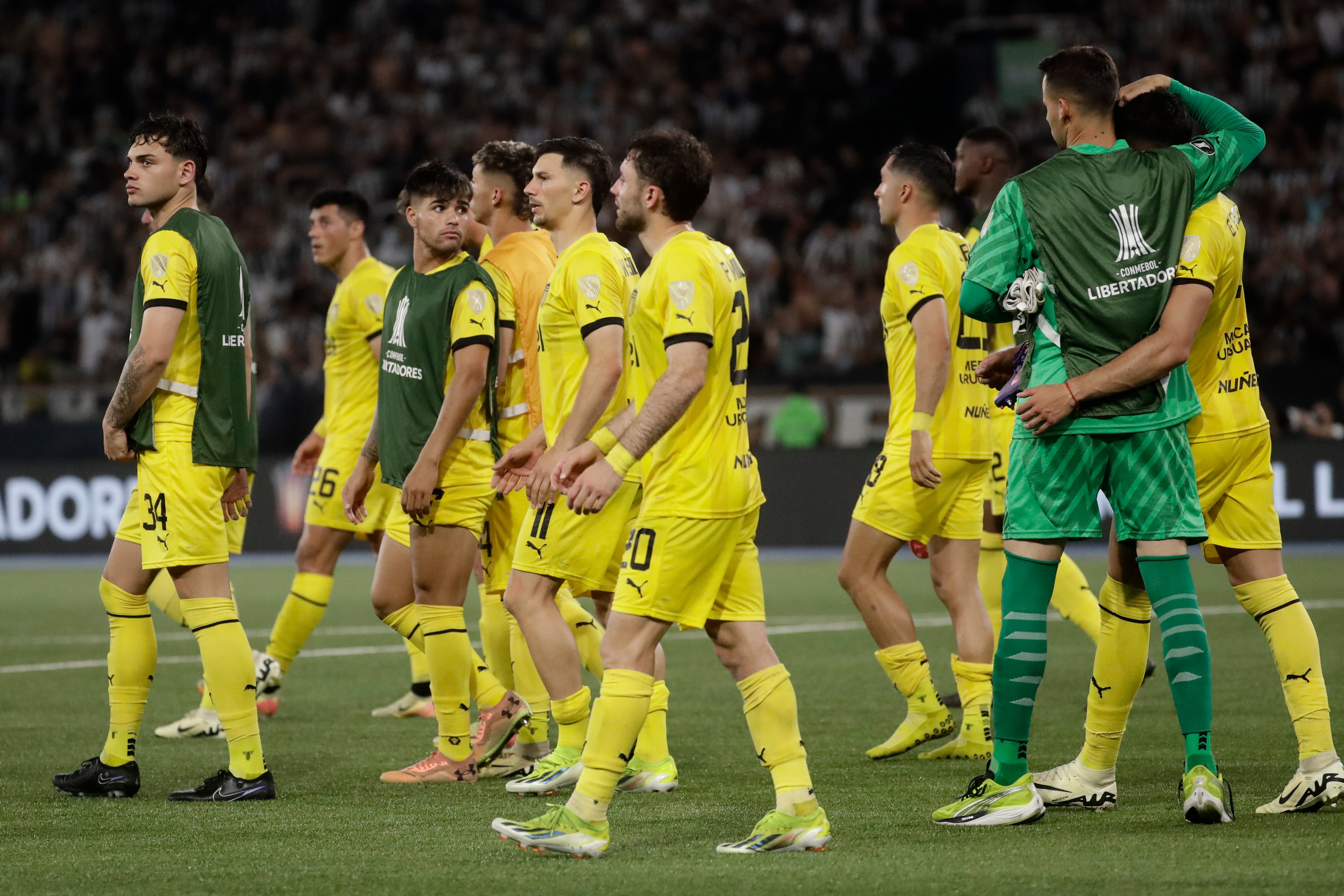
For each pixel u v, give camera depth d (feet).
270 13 287.69
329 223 75.41
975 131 74.59
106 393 187.42
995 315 47.91
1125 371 45.16
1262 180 224.53
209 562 53.31
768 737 44.04
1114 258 45.73
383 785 56.13
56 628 111.45
